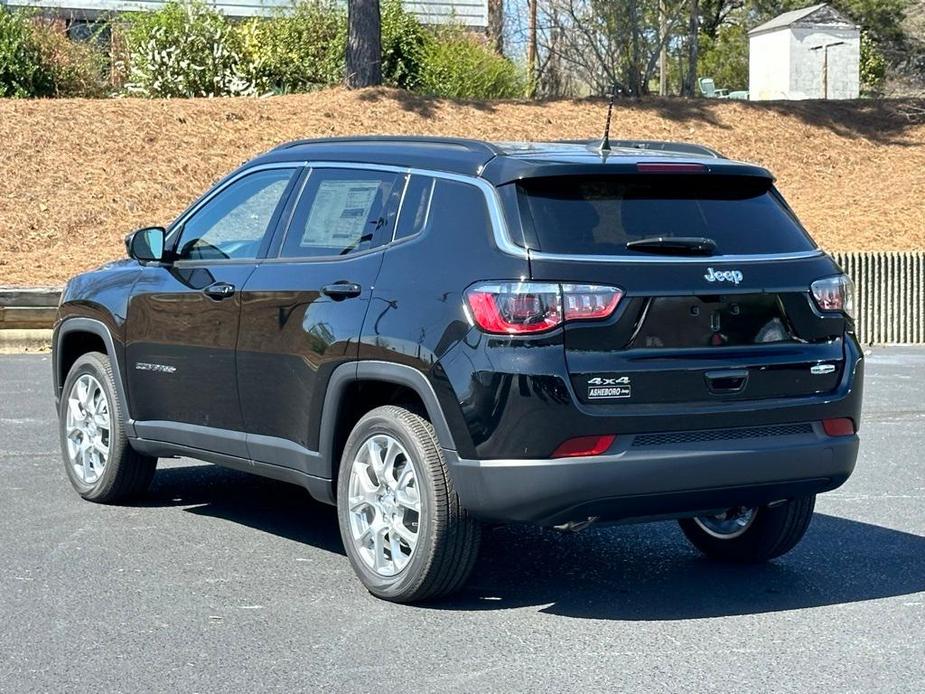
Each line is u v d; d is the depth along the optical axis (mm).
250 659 5230
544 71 28594
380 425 5984
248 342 6688
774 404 5859
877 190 23281
